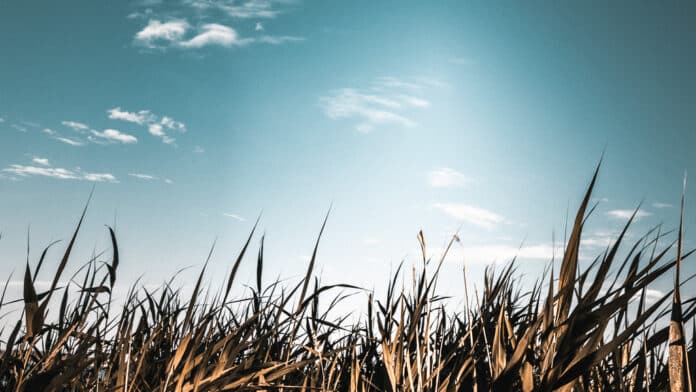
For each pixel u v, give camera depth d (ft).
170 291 8.02
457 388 4.74
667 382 4.22
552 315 3.71
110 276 6.13
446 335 6.81
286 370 5.49
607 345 3.32
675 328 3.07
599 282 3.60
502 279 5.22
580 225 3.68
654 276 3.37
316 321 6.81
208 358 4.99
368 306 6.73
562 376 3.41
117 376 5.07
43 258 4.93
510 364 3.62
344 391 6.56
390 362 5.08
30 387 4.53
